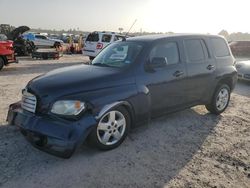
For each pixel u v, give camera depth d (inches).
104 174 157.5
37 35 1328.7
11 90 344.2
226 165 173.9
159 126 232.8
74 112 163.5
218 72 257.3
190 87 234.5
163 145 197.3
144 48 207.6
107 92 178.7
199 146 198.5
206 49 253.3
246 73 447.8
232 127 239.8
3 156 172.4
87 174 156.9
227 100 277.3
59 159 171.6
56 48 1064.2
